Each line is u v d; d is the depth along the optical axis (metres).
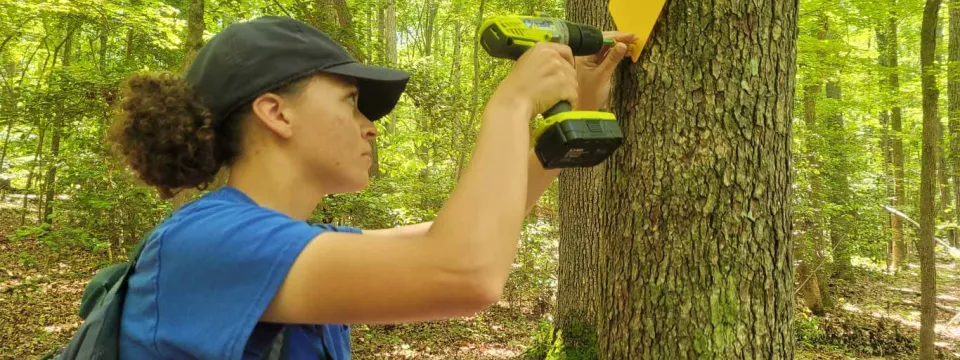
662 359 1.37
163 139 0.80
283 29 0.85
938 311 11.17
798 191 9.85
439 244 0.68
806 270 10.43
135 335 0.71
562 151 0.92
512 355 6.74
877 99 10.32
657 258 1.36
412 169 9.29
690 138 1.30
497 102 0.82
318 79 0.85
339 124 0.85
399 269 0.66
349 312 0.68
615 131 0.95
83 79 5.95
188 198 4.92
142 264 0.77
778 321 1.36
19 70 12.40
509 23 0.96
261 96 0.81
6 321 6.07
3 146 9.66
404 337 7.09
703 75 1.30
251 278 0.68
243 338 0.67
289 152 0.84
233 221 0.73
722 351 1.31
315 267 0.68
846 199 11.01
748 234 1.31
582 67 1.25
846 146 11.19
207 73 0.84
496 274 0.68
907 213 13.50
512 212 0.71
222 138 0.85
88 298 0.85
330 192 0.90
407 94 7.49
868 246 11.91
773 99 1.33
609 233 1.50
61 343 5.72
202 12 5.82
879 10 8.04
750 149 1.31
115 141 0.87
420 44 22.73
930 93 6.06
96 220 6.67
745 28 1.30
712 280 1.31
